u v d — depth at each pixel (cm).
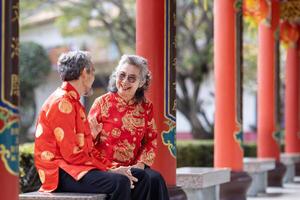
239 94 1409
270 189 1800
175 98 1016
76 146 764
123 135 838
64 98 764
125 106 843
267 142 1833
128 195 757
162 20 997
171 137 1004
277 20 1827
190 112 2653
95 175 759
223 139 1395
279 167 1839
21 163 1210
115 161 836
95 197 742
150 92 991
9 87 634
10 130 635
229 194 1317
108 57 3338
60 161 765
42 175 770
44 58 2717
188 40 2605
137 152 854
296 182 2055
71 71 773
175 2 1023
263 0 1579
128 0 2744
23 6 2900
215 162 1405
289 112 2212
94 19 2739
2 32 630
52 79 3356
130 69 831
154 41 993
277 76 1841
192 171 1156
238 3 1410
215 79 1408
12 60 637
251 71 2916
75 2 2781
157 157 991
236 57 1402
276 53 1833
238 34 1408
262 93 1833
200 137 2662
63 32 2900
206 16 2600
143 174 791
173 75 1011
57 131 758
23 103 2789
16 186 643
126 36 2694
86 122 784
